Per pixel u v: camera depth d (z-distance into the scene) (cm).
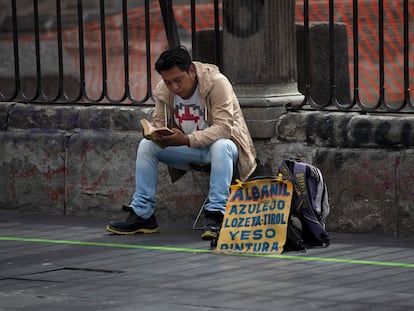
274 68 1695
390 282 1291
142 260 1449
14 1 1888
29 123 1870
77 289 1281
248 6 1689
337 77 1900
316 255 1463
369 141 1608
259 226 1498
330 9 1653
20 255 1500
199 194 1728
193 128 1634
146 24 1780
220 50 1773
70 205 1831
